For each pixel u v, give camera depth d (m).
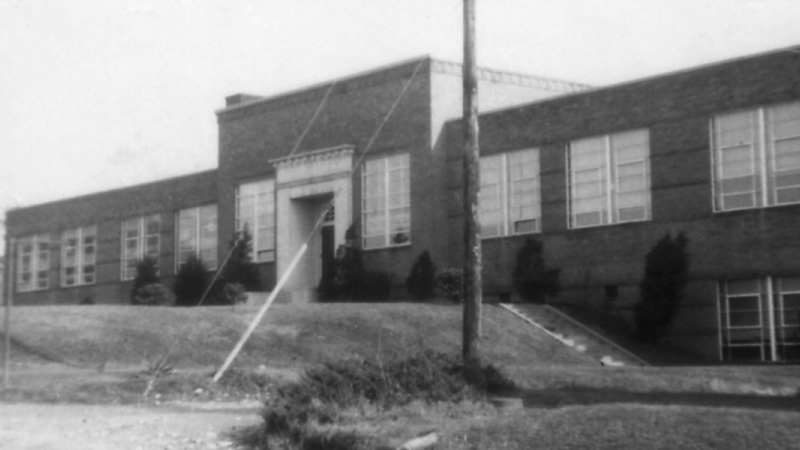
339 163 45.59
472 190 20.55
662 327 35.41
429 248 42.31
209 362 27.81
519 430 14.55
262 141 49.62
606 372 24.44
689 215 35.44
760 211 33.78
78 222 61.91
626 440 13.37
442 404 17.50
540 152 40.09
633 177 37.31
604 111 38.19
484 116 41.88
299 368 26.69
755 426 13.35
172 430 17.88
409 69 43.38
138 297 47.47
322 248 47.50
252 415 19.84
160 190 57.03
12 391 22.89
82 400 22.34
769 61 33.91
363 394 17.59
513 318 35.06
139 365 27.23
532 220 40.19
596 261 37.91
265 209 49.38
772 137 33.78
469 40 20.97
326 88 46.72
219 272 49.97
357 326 31.61
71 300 61.94
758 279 33.75
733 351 34.00
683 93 35.94
